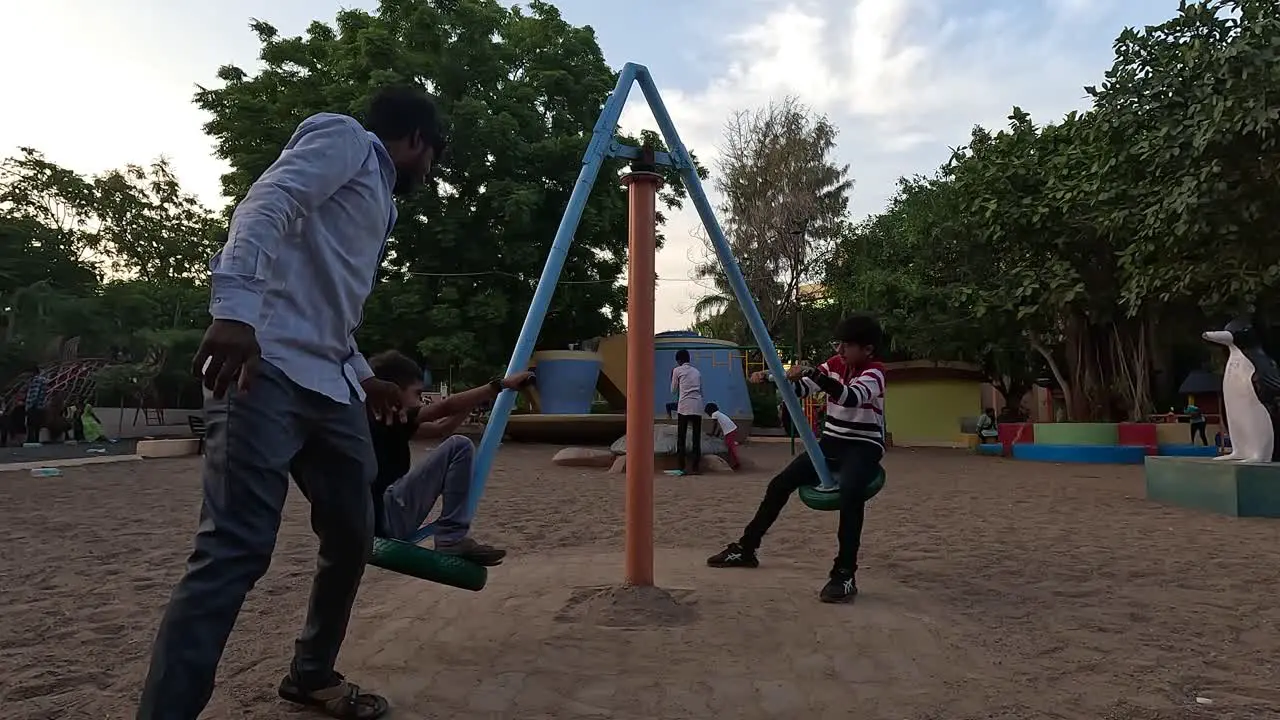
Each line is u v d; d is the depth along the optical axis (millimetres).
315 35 22766
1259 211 10984
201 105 20875
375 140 2475
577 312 22328
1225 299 12188
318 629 2664
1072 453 15797
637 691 2939
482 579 2863
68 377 22984
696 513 7980
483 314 19266
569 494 9602
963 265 20141
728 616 3854
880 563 5512
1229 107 10508
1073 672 3289
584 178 3799
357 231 2381
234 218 2000
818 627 3701
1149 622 4059
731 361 20172
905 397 25125
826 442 4527
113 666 3330
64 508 8344
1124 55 13094
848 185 34406
